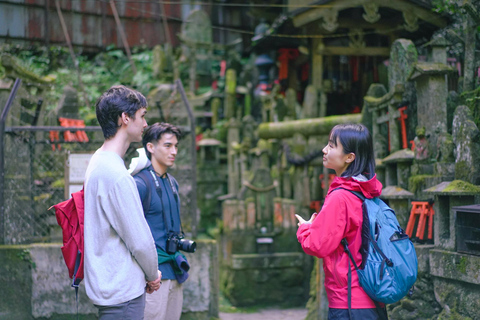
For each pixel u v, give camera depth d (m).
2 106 4.16
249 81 9.04
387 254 1.80
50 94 5.93
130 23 9.15
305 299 5.43
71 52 7.38
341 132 1.99
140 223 1.76
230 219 5.43
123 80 7.98
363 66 6.94
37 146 4.42
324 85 6.52
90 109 6.00
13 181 3.94
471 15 3.29
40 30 7.40
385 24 6.12
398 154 3.43
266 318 4.86
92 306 3.74
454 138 2.99
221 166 7.38
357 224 1.84
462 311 2.59
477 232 2.44
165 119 4.77
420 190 3.15
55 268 3.74
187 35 9.33
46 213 4.05
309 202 5.50
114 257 1.75
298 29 6.79
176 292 2.69
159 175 2.74
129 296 1.74
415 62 3.49
